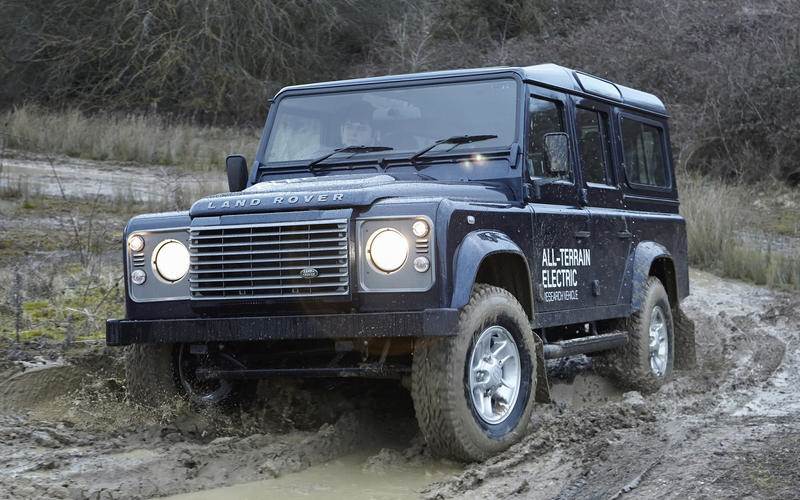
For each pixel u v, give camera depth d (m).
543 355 6.91
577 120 8.02
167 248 6.54
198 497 5.47
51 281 10.80
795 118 22.70
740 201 20.09
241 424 7.06
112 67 31.64
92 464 5.91
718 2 27.44
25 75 31.62
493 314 6.21
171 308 6.53
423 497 5.43
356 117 7.57
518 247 6.66
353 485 5.72
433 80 7.46
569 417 7.04
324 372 6.42
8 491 5.34
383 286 5.98
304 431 6.93
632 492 5.16
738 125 23.48
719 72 24.53
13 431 6.60
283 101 7.91
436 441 5.98
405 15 32.72
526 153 7.09
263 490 5.59
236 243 6.21
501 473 5.74
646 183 9.36
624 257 8.54
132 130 24.50
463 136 7.19
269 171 7.67
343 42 35.12
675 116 24.31
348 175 7.15
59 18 31.97
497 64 28.84
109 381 7.55
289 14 33.66
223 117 31.22
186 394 6.98
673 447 5.95
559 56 28.00
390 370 6.28
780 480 5.14
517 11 33.12
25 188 17.19
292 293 6.09
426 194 6.39
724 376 9.04
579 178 7.90
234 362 6.82
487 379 6.17
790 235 18.00
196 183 19.58
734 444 5.92
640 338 8.54
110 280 11.49
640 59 26.03
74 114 26.05
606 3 31.50
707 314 12.23
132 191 18.31
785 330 11.20
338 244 6.00
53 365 7.71
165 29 31.55
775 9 26.41
